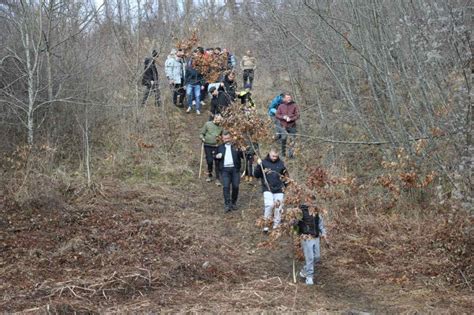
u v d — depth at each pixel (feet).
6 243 28.94
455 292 25.39
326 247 30.53
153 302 23.25
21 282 24.54
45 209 33.60
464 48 30.42
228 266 28.04
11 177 36.86
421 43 31.68
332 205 34.96
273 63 58.59
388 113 42.32
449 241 29.22
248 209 36.63
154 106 54.29
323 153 43.80
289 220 25.88
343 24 42.78
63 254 27.86
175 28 57.26
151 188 39.42
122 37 51.65
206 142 40.45
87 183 37.50
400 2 35.88
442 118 33.01
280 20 46.32
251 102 43.75
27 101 42.22
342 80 44.24
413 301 24.43
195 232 31.99
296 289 25.57
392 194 36.17
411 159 36.11
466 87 29.68
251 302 23.67
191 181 41.57
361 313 22.67
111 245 29.27
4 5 42.83
